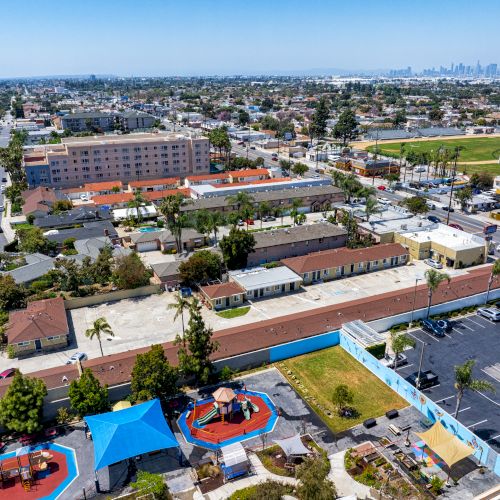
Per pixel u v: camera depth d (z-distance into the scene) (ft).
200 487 164.35
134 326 274.16
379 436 185.47
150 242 389.19
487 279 307.99
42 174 563.48
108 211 470.39
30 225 456.04
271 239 363.56
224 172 636.89
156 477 158.20
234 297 294.66
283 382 221.87
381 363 221.66
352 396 197.67
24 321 257.55
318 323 258.37
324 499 145.38
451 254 345.10
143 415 180.45
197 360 211.20
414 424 192.13
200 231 372.38
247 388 217.77
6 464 172.35
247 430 191.21
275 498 150.30
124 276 309.42
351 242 377.50
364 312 269.85
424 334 260.42
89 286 318.04
